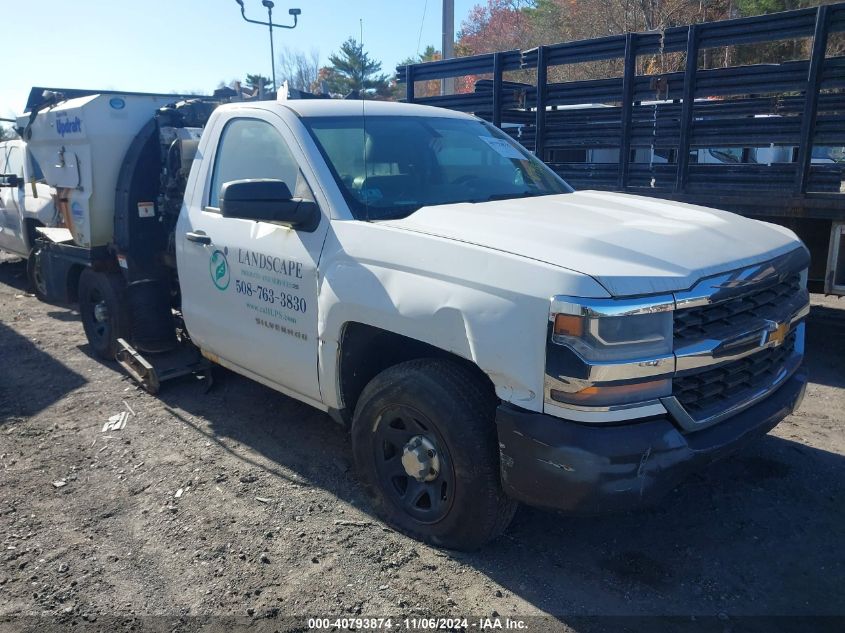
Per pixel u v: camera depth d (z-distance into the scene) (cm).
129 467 422
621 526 351
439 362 316
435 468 319
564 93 701
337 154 380
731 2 2348
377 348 362
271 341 400
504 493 304
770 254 318
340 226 349
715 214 365
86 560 329
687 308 271
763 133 561
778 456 421
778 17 530
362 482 368
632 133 643
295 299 375
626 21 2469
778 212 541
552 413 267
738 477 398
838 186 528
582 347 257
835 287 527
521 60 718
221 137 448
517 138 756
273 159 402
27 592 307
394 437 338
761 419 307
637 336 261
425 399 309
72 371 604
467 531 313
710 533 344
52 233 646
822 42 505
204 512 368
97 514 370
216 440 457
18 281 1048
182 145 516
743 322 298
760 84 558
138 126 563
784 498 375
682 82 599
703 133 590
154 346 560
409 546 333
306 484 396
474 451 298
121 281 582
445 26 1305
